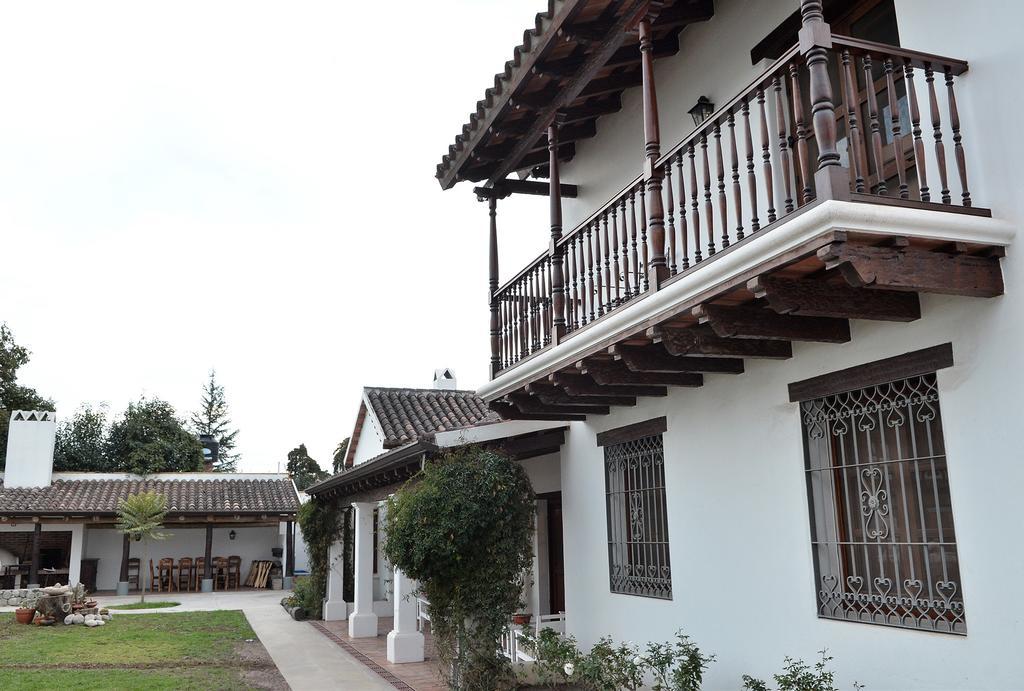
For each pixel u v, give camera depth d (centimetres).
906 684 462
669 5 684
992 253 417
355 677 1076
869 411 507
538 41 616
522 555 838
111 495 2467
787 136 430
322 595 1744
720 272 447
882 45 426
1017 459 404
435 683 1025
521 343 784
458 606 816
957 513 434
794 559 557
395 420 1493
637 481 780
